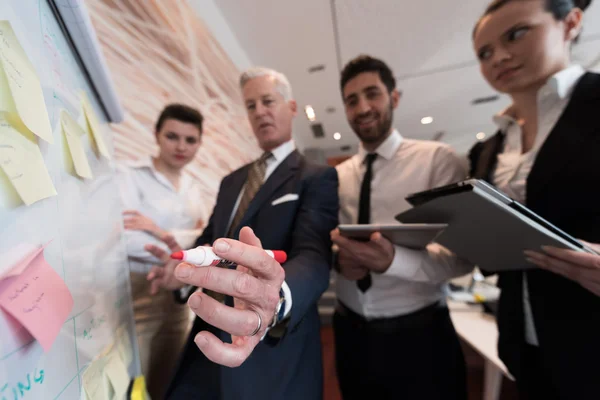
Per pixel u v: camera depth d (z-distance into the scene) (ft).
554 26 1.96
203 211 3.70
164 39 3.20
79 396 1.04
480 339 3.71
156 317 2.63
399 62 7.50
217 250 0.85
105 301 1.36
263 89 2.61
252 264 0.91
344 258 2.52
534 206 1.92
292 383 1.84
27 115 0.79
